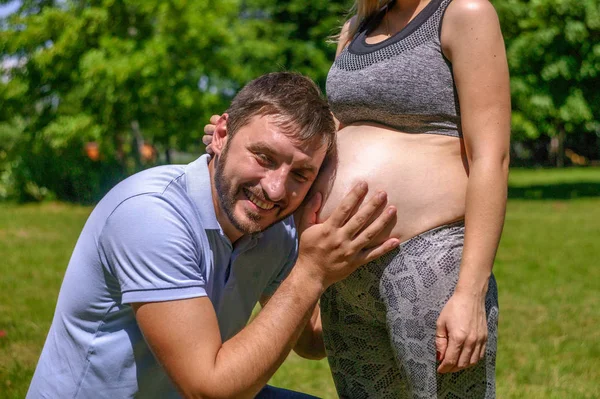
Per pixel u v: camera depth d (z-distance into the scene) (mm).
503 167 1993
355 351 2307
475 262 1959
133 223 2102
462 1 2037
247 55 23281
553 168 34969
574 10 17266
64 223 13148
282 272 2535
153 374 2283
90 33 17578
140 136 23156
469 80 2004
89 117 17688
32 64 18000
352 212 2062
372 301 2156
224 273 2287
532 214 14516
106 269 2174
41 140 18500
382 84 2123
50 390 2297
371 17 2328
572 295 6918
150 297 2059
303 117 2051
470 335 1922
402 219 2066
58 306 2328
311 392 4285
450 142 2109
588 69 17547
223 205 2148
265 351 2047
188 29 17609
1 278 7648
